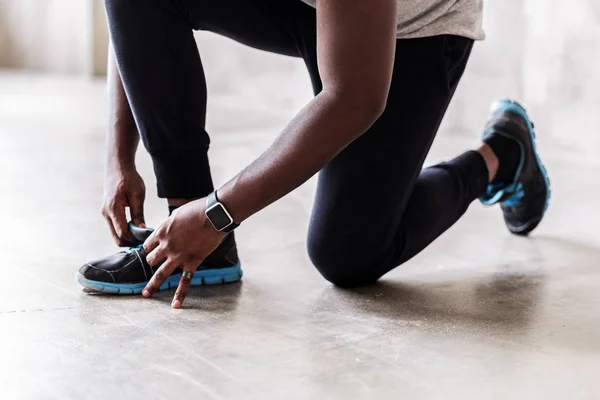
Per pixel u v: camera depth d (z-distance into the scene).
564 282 1.73
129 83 1.48
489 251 2.01
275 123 5.14
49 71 9.82
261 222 2.29
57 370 1.14
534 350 1.29
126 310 1.43
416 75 1.53
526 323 1.43
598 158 3.75
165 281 1.56
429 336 1.35
